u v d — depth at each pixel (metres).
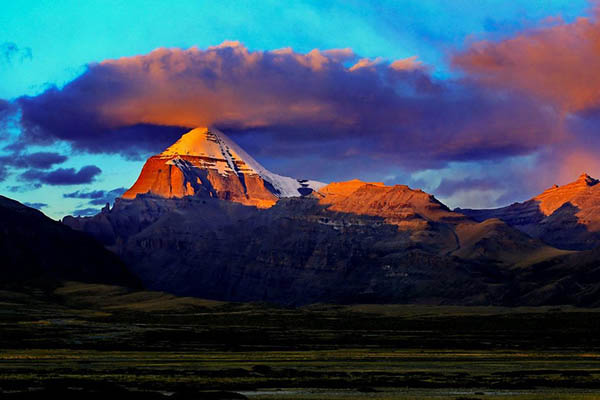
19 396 121.31
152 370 179.38
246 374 172.38
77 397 121.88
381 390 146.12
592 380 165.62
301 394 138.88
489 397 136.38
